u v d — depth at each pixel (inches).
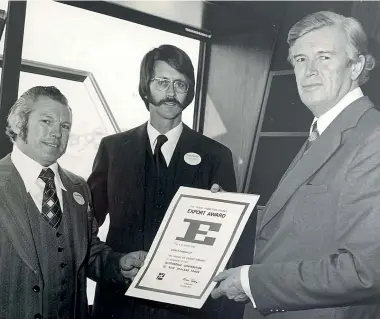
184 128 91.2
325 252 68.8
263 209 86.4
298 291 65.3
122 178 86.7
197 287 71.4
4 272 74.9
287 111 92.3
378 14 86.0
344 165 69.1
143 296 72.1
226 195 79.1
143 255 82.5
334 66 78.0
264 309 68.2
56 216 79.8
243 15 91.0
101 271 83.3
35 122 79.7
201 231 76.5
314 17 81.3
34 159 79.4
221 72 93.5
